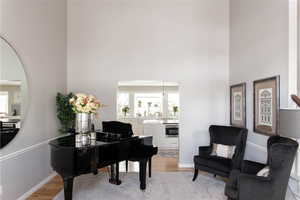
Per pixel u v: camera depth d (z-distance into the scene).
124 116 9.14
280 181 2.18
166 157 5.62
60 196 3.30
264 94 3.26
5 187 2.84
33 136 3.52
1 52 2.76
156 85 9.29
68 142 3.01
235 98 4.43
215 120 4.91
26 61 3.32
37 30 3.65
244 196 2.28
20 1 3.15
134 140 3.45
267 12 3.22
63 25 4.76
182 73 4.95
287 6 2.73
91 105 2.99
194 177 3.91
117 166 3.74
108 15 4.99
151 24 4.97
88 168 2.73
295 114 1.89
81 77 4.97
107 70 4.98
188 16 4.95
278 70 2.95
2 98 2.78
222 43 4.92
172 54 4.96
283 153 2.12
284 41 2.80
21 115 3.19
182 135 4.93
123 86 9.34
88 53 4.98
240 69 4.24
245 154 3.97
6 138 2.86
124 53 4.98
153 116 9.09
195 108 4.93
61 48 4.65
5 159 2.83
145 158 3.51
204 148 4.09
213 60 4.92
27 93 3.33
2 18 2.78
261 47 3.42
